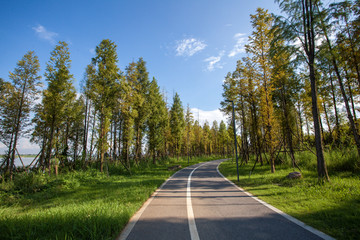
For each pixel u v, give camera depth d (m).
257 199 6.62
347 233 3.49
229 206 5.86
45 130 22.11
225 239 3.43
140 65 25.78
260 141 20.62
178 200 6.90
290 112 18.44
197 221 4.51
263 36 15.27
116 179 14.07
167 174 16.41
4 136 20.92
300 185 8.24
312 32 8.83
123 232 3.89
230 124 30.31
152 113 26.62
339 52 12.38
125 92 18.70
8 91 21.20
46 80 17.77
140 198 7.01
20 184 10.47
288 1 8.94
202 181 12.04
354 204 5.12
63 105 18.00
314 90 8.82
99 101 17.12
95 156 23.23
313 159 13.92
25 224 4.07
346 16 8.12
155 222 4.50
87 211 4.94
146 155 32.09
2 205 7.65
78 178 13.29
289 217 4.55
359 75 12.57
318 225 3.96
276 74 15.18
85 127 25.48
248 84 20.31
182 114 39.41
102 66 17.00
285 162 16.70
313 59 8.84
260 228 3.92
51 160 16.75
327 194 6.28
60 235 3.49
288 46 9.16
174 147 42.62
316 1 8.48
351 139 13.84
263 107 15.02
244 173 15.49
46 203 7.64
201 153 65.25
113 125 26.92
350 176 9.20
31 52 21.64
